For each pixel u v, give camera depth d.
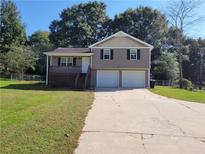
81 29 63.16
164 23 59.91
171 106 16.64
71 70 33.22
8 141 7.34
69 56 35.62
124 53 35.25
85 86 32.25
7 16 61.16
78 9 65.69
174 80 52.25
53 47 62.91
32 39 75.75
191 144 8.21
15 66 53.81
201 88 49.72
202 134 9.49
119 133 9.16
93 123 10.48
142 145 7.92
